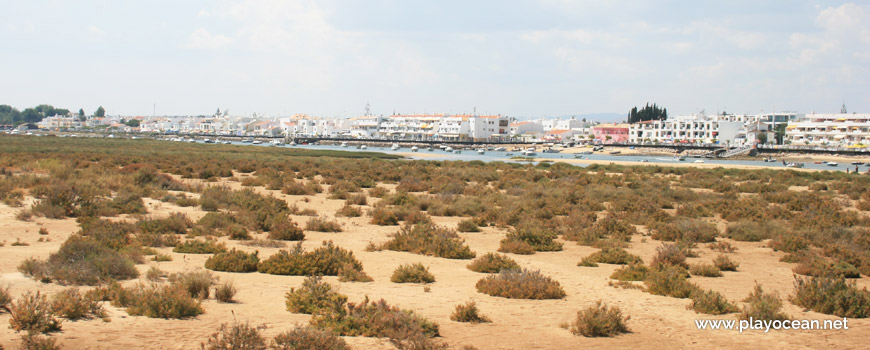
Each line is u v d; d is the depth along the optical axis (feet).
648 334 47.09
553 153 628.69
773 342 45.68
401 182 209.97
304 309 49.78
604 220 117.60
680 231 112.57
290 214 127.95
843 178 280.72
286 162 315.78
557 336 45.55
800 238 100.48
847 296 55.72
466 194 180.34
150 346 38.37
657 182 236.22
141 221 97.09
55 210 104.17
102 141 607.37
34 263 58.49
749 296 60.54
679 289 62.18
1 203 113.70
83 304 44.47
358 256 82.17
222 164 280.10
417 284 64.08
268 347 39.27
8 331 39.34
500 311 52.90
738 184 246.68
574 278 70.90
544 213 132.67
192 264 69.82
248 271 68.28
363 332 44.04
